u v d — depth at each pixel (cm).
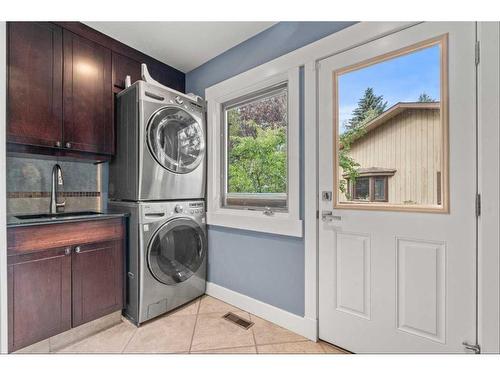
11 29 148
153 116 186
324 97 159
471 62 113
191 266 215
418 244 127
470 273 113
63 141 171
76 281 158
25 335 137
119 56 206
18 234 135
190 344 157
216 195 227
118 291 181
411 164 131
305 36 168
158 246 188
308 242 164
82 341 159
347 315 150
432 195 125
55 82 168
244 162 218
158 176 189
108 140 197
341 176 154
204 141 227
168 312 198
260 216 191
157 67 236
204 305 211
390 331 135
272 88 194
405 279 131
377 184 141
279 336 165
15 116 150
